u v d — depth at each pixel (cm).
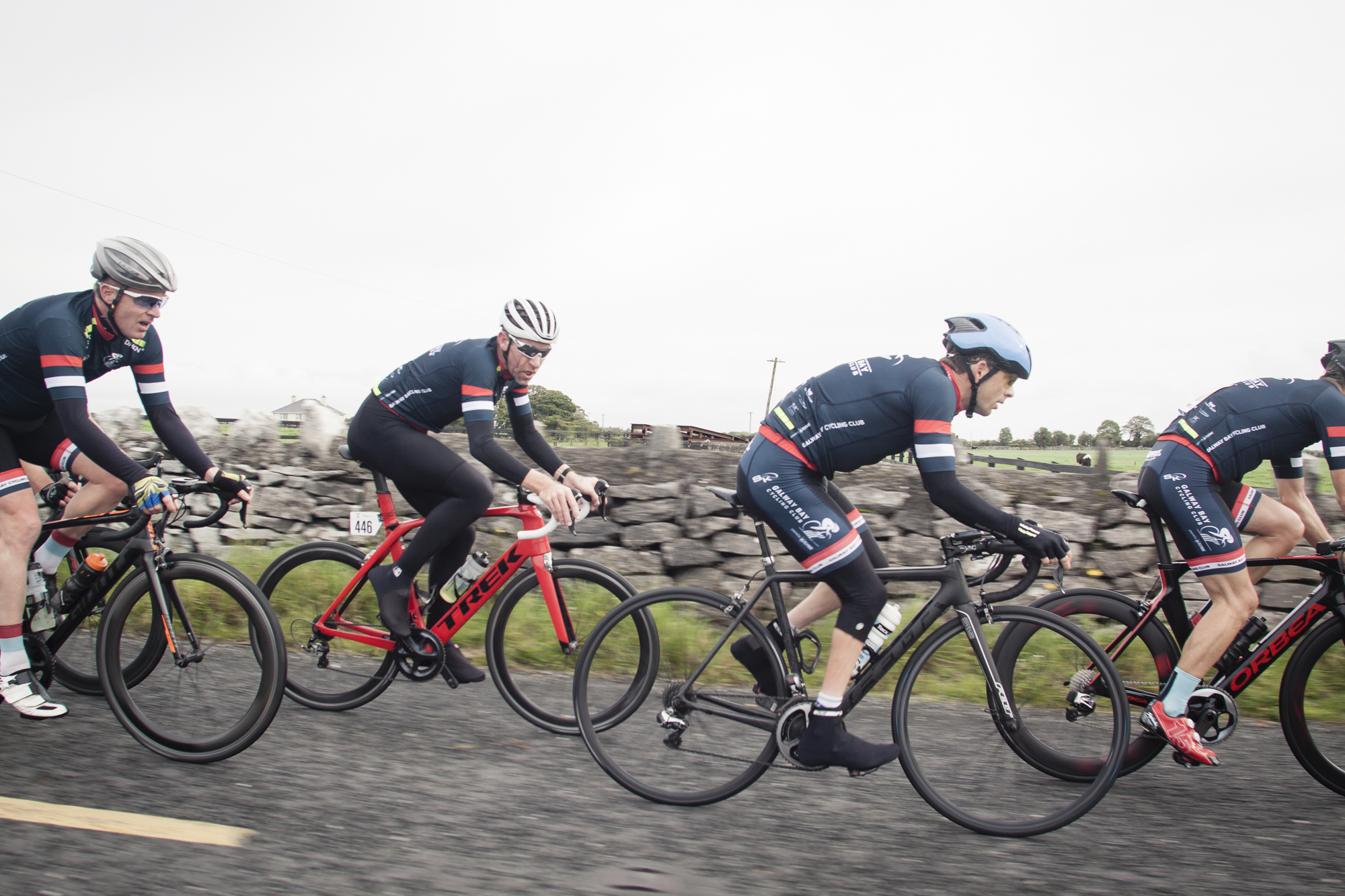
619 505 460
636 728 267
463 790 234
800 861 199
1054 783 241
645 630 270
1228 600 245
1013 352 227
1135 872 196
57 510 307
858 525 263
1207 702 246
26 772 232
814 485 239
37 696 260
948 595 237
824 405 232
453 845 200
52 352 247
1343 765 247
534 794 233
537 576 289
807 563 232
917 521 438
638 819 220
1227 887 189
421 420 288
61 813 207
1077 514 433
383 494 302
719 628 243
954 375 234
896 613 236
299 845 197
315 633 298
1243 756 275
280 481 524
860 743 226
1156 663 257
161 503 251
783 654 244
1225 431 253
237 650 265
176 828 202
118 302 255
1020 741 239
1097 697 238
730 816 224
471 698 322
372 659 315
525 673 300
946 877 192
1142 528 427
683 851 202
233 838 198
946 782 232
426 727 287
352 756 258
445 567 301
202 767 243
